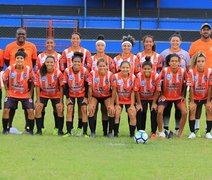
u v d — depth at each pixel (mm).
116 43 30281
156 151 9664
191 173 7934
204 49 12578
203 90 11758
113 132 11938
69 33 30438
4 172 7828
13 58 12555
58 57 12656
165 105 11609
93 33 30719
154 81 11680
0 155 9086
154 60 12328
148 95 11805
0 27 30969
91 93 11656
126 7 33875
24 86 11719
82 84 11648
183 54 12289
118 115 11500
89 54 12547
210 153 9586
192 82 11633
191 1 34469
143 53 12445
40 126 11750
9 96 11750
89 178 7535
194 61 11711
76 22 30672
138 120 11727
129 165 8383
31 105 11727
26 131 12125
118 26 32812
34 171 7906
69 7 33719
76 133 11867
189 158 9055
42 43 29625
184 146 10297
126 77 11656
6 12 33562
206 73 11680
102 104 11766
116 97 11648
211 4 34562
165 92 11656
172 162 8680
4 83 11766
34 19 30766
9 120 12023
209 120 11633
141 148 9953
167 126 12055
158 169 8148
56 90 11805
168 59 11672
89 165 8344
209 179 7598
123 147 10031
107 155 9188
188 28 32906
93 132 11570
